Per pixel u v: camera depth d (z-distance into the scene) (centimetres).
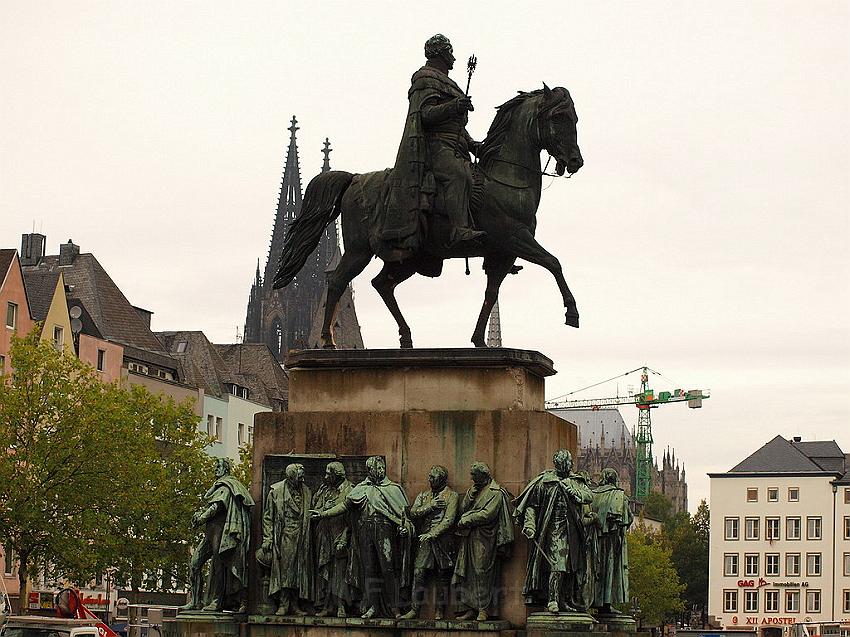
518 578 2206
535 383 2362
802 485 15188
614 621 2255
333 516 2258
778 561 15162
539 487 2173
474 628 2172
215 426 10975
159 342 10681
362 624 2223
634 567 13362
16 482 5934
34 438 6128
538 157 2405
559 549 2150
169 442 6881
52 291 8756
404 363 2323
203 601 2331
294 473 2298
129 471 6194
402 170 2362
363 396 2336
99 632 3569
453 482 2272
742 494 15362
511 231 2367
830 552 15025
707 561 18400
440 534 2206
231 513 2308
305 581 2284
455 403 2302
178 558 6625
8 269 8162
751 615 15162
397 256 2372
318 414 2338
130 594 8650
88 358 9256
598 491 2272
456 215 2339
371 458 2275
